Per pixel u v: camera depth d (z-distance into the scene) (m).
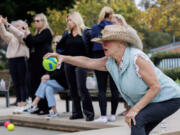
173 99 2.55
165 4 12.23
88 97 4.76
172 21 12.12
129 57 2.50
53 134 4.68
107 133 3.65
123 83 2.57
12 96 10.61
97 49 4.59
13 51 6.73
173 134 3.64
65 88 5.45
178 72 8.54
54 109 5.32
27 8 14.13
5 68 16.77
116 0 12.46
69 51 4.91
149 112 2.47
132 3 12.45
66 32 5.02
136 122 2.43
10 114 5.73
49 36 5.49
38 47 5.48
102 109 4.63
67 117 5.25
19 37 5.69
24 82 6.92
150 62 2.48
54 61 3.39
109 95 7.29
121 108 6.27
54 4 14.34
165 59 10.30
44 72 5.55
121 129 3.89
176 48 21.31
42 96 5.31
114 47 2.54
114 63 2.66
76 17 4.86
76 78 4.79
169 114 2.55
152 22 12.39
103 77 4.62
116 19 4.64
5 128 5.28
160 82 2.54
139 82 2.49
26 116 5.46
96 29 4.60
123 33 2.50
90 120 4.74
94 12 11.81
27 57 6.85
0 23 5.55
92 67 2.87
